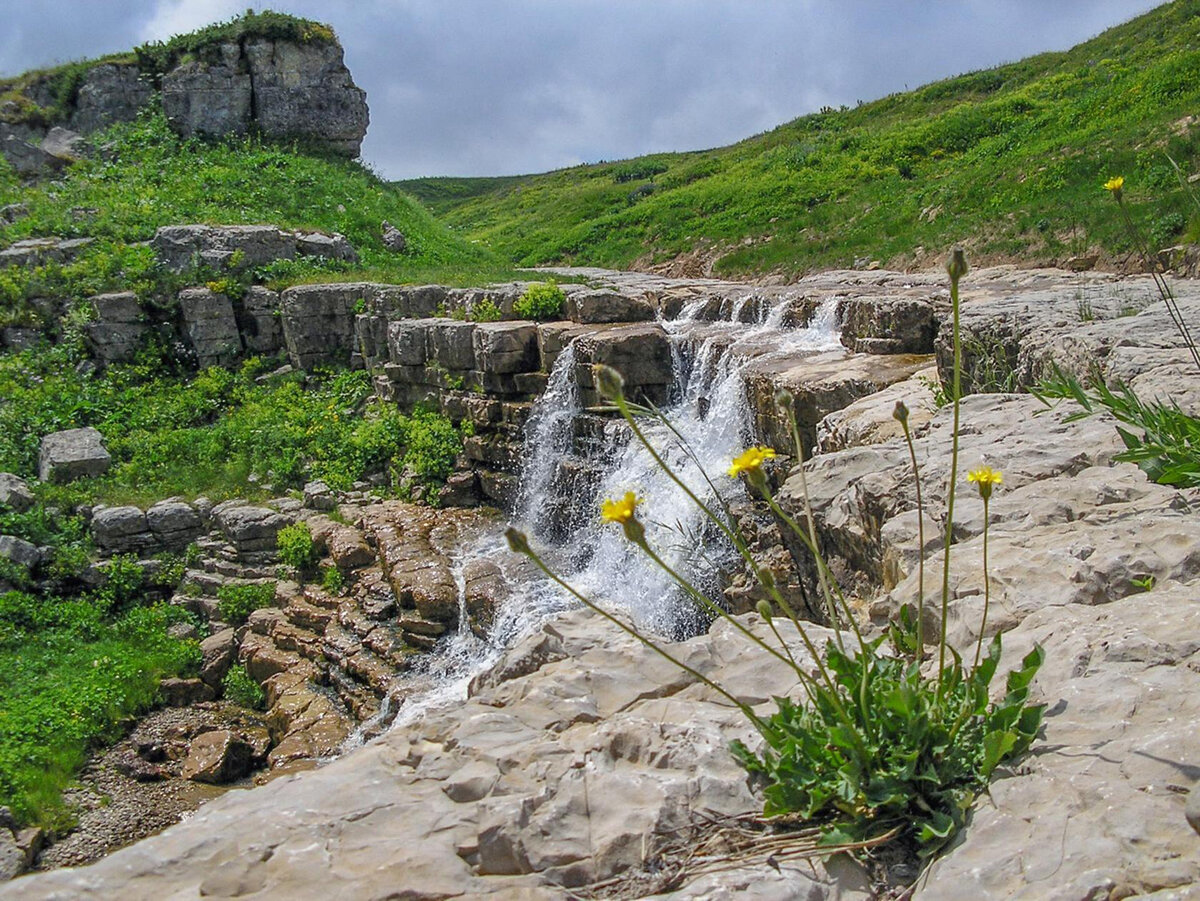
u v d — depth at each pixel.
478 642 10.98
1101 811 2.37
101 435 16.25
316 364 18.02
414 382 15.97
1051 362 6.50
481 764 2.89
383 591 12.18
